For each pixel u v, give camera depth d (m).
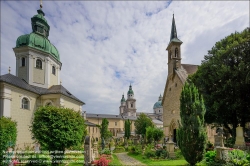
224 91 22.70
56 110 15.38
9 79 23.58
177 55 35.22
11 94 22.42
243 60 22.17
